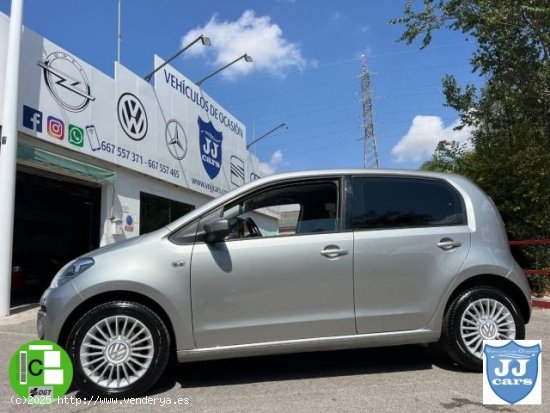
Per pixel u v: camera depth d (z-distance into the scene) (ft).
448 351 16.56
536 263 34.81
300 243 15.78
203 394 15.05
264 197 16.42
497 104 42.57
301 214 16.34
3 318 28.63
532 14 37.81
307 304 15.52
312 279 15.58
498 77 42.01
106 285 14.60
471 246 16.74
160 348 14.85
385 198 16.83
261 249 15.55
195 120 60.54
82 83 38.50
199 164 61.31
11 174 29.50
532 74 40.29
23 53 32.65
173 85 54.70
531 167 34.81
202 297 15.07
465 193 17.49
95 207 43.68
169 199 53.88
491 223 17.31
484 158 37.68
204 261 15.21
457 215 17.11
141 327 14.82
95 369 14.61
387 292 15.99
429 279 16.26
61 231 46.26
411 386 15.30
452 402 13.93
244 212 16.15
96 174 39.19
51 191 41.88
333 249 15.81
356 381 15.92
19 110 32.07
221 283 15.16
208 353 15.08
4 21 31.89
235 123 76.74
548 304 28.89
